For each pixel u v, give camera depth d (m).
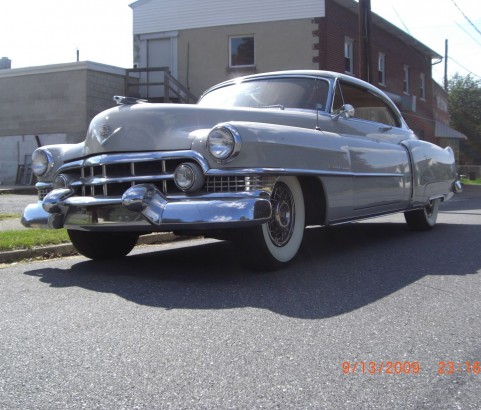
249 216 3.88
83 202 4.56
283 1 18.28
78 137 17.58
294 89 5.61
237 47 19.06
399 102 23.17
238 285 4.24
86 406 2.34
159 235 7.31
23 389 2.51
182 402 2.36
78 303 3.85
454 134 30.19
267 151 4.16
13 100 18.52
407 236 7.23
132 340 3.08
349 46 19.94
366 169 5.55
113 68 18.14
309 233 7.51
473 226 8.49
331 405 2.33
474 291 4.16
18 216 9.45
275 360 2.79
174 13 19.58
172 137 4.28
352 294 4.01
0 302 3.94
